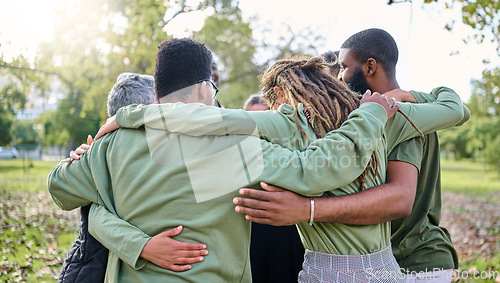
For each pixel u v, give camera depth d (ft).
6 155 125.90
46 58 27.71
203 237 5.37
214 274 5.38
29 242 17.94
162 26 26.07
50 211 26.00
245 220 5.63
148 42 26.71
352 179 5.49
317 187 5.40
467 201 42.11
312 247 6.09
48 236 19.69
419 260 7.39
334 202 5.57
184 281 5.26
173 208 5.41
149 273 5.38
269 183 5.41
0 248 16.79
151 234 5.47
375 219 5.79
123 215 5.64
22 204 28.48
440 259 7.38
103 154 5.86
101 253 6.31
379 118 5.65
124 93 6.96
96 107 31.94
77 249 6.46
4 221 21.81
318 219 5.55
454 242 22.31
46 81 30.96
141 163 5.55
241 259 5.64
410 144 6.43
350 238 5.82
